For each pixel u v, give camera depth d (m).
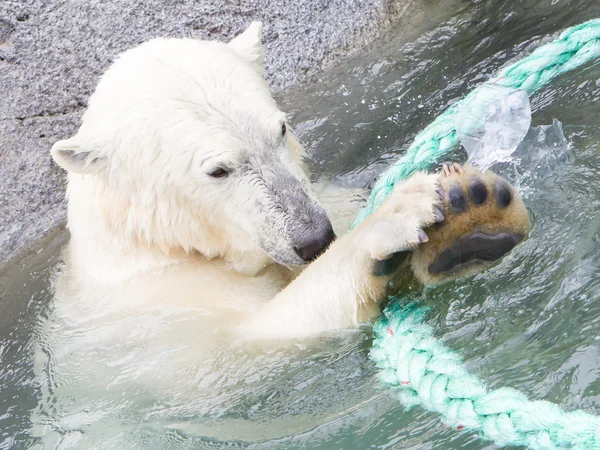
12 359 6.21
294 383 5.10
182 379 5.38
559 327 4.55
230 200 5.82
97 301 6.12
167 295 5.94
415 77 8.43
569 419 3.84
